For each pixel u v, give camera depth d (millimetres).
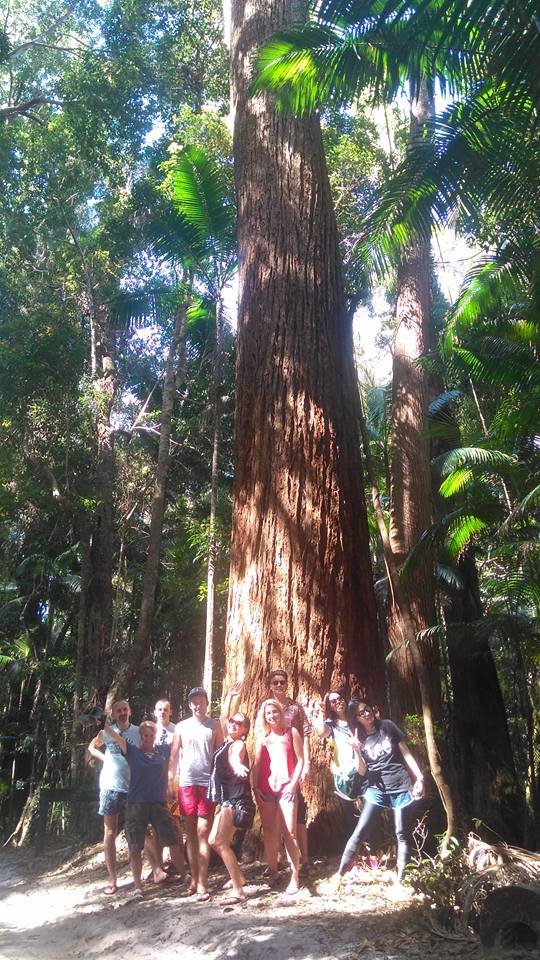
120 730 7723
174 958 5188
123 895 7156
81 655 16141
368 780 6422
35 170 20312
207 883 6789
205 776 6816
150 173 19734
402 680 11258
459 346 10391
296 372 8617
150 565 14523
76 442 18484
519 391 9820
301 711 6961
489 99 7238
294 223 9250
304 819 6766
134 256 19594
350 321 9352
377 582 14219
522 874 4828
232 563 8516
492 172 7594
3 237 20016
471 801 13477
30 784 18406
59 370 17938
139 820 7078
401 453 12969
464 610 14188
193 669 22391
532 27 5895
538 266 8898
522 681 15141
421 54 6754
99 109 19688
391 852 7051
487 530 11711
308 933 5078
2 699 21562
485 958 4336
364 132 16906
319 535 8094
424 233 8148
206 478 20188
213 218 14023
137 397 20906
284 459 8328
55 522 20234
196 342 17594
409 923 5012
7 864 11117
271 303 8969
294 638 7777
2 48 19109
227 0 12477
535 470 10047
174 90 20469
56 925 6828
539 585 10398
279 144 9602
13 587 21406
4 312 19219
